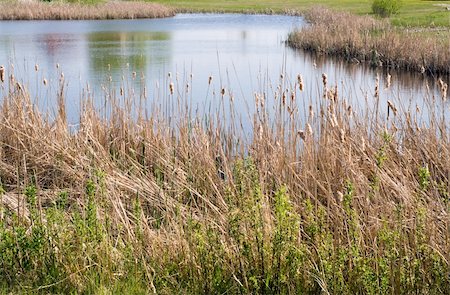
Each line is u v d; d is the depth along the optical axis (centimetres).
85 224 600
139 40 3816
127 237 626
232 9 6053
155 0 6906
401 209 596
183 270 564
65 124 1032
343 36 3156
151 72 2519
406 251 548
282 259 552
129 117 1066
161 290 531
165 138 1013
